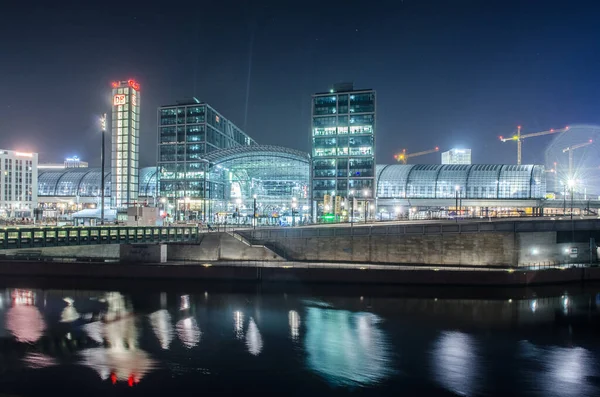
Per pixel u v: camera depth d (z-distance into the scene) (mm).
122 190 159250
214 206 156000
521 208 142250
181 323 46531
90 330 44062
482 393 30453
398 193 152375
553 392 30688
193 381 31734
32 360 35812
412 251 75312
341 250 78812
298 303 54656
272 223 129375
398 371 34062
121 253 76625
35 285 64562
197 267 67125
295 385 31250
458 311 51031
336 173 140875
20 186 179000
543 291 59250
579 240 73938
